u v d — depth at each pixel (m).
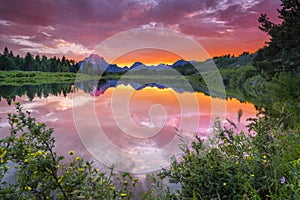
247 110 7.05
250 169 1.67
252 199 1.45
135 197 2.04
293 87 7.29
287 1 10.45
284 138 1.94
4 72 50.75
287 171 1.70
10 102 11.77
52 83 38.00
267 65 11.88
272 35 11.45
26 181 1.46
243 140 2.03
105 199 1.49
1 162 1.39
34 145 1.59
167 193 1.85
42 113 7.79
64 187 1.55
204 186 1.73
